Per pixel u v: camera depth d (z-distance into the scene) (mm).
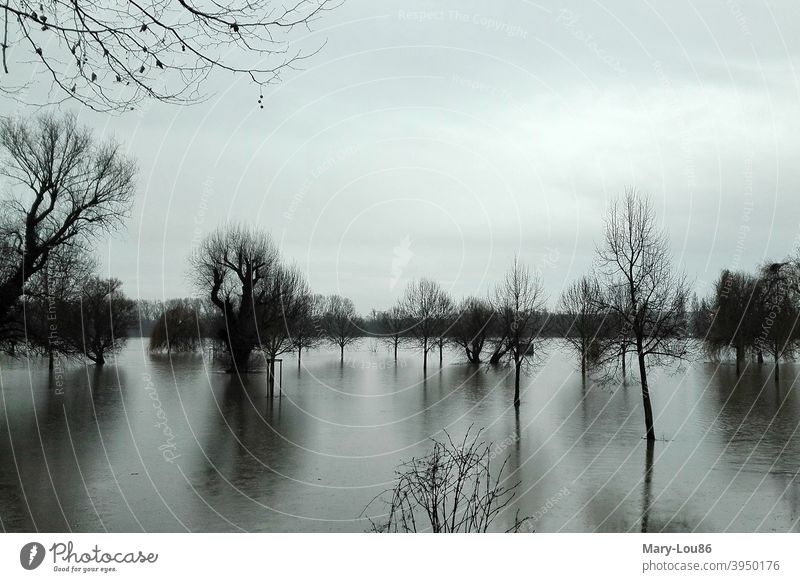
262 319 53594
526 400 40156
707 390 44594
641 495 17859
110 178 32344
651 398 40312
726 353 57219
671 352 27328
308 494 18328
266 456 23641
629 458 22734
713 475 20125
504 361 67812
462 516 15961
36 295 32812
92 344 60594
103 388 45219
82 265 39594
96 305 56156
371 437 27625
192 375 55125
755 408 35719
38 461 22297
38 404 36719
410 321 78562
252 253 53406
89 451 24062
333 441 26719
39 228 31797
